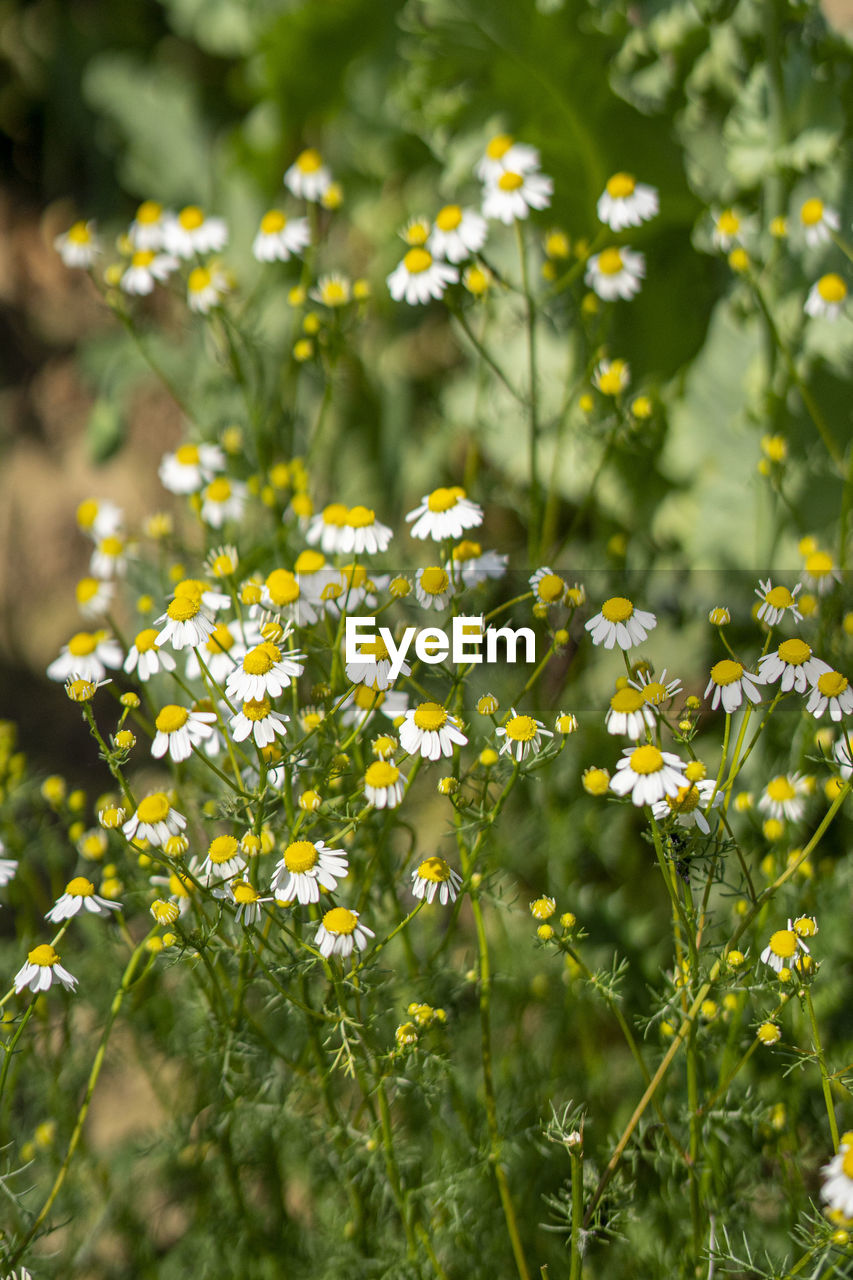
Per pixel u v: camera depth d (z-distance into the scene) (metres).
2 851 1.31
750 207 1.49
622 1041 1.39
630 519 1.51
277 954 1.23
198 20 2.00
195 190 2.05
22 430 2.04
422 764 1.27
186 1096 1.35
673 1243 1.27
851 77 1.44
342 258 1.86
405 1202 1.25
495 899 1.26
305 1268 1.30
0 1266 1.24
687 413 1.49
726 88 1.49
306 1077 1.27
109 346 1.85
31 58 2.18
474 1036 1.34
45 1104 1.33
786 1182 1.27
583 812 1.39
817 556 1.31
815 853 1.29
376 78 1.79
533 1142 1.27
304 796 1.21
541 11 1.48
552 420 1.49
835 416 1.45
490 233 1.54
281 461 1.49
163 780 1.61
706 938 1.30
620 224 1.38
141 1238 1.34
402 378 1.68
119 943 1.32
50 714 1.78
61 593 1.89
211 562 1.35
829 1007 1.29
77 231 1.45
